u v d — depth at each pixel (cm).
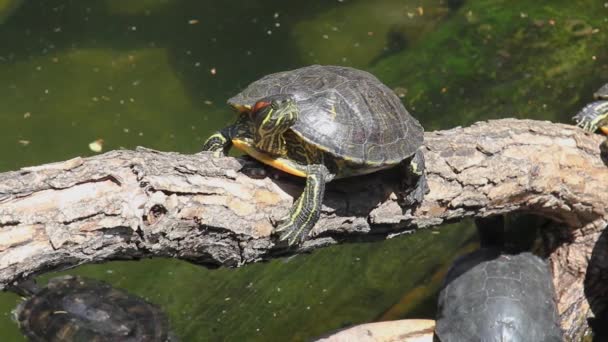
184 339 930
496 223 925
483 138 776
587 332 928
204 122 1269
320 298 1013
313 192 597
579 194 845
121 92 1324
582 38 1419
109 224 527
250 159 630
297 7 1541
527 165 787
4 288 509
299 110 609
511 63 1378
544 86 1328
